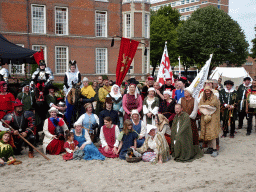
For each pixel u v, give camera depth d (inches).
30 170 221.9
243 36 1519.4
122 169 223.3
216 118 262.1
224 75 630.5
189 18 1630.2
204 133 264.2
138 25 1152.8
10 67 864.3
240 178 198.5
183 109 266.7
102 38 1059.9
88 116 281.7
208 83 266.8
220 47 1451.8
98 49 1064.2
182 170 218.7
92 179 200.8
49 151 270.4
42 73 324.5
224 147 293.4
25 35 935.7
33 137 262.7
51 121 273.6
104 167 229.5
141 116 305.6
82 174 211.9
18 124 262.4
